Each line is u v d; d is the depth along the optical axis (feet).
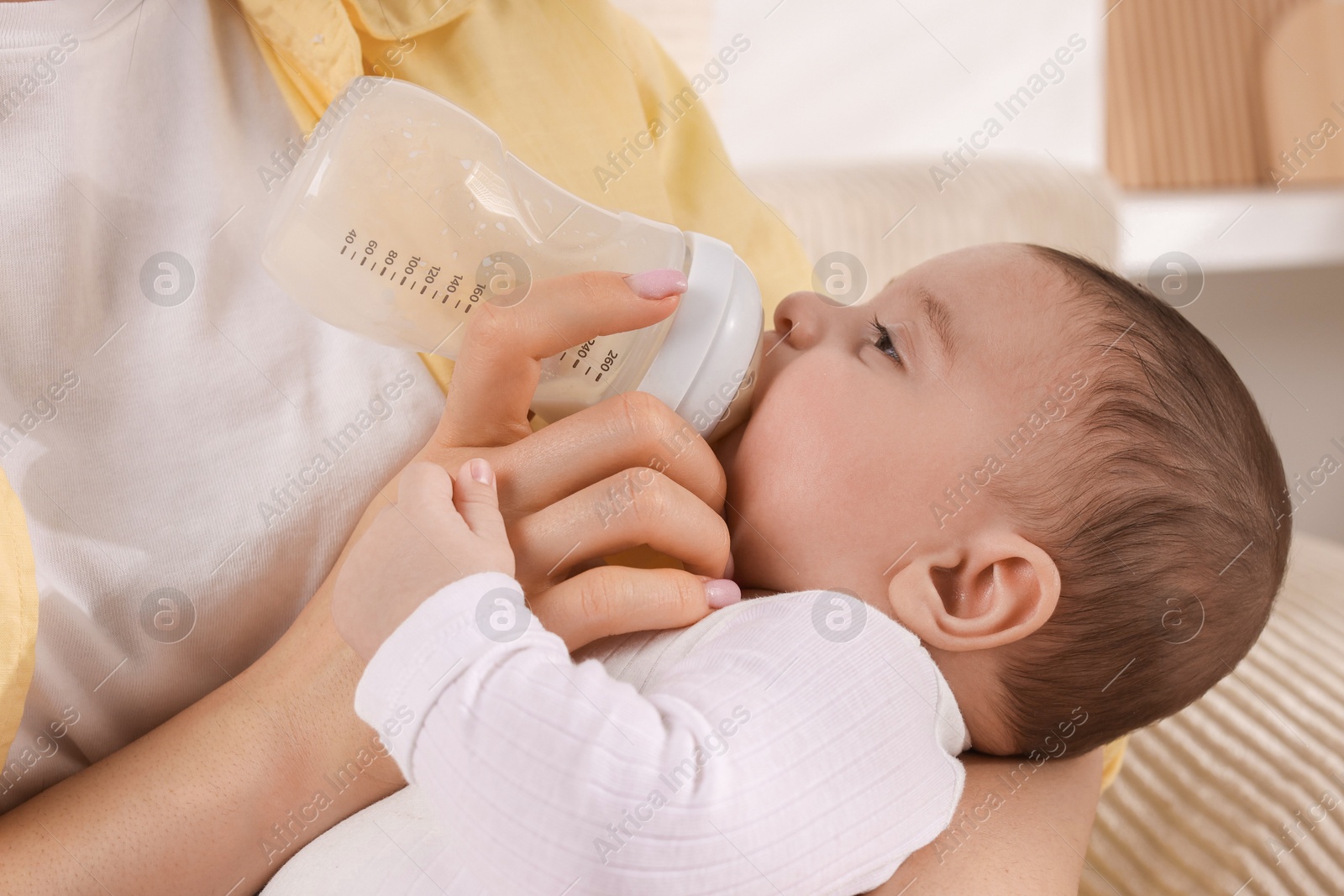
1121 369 2.15
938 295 2.24
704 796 1.61
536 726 1.58
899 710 1.85
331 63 2.13
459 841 1.60
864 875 1.74
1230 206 6.01
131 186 2.00
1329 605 3.00
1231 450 2.21
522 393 1.90
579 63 2.68
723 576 2.19
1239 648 2.31
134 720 2.01
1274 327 6.08
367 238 1.83
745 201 3.17
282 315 2.09
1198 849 2.48
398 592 1.68
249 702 1.89
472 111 2.43
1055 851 1.94
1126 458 2.11
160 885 1.77
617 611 1.84
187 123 2.07
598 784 1.57
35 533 1.83
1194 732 2.67
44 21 1.85
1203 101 6.06
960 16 5.34
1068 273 2.28
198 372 2.00
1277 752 2.53
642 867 1.57
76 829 1.73
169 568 1.94
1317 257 6.09
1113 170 5.98
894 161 5.05
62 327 1.88
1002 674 2.14
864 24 5.19
